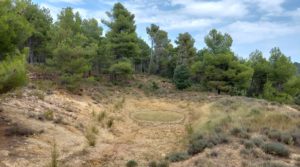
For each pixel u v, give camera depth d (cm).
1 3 1203
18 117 1432
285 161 987
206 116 2056
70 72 2598
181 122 2128
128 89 3666
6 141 1138
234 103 2406
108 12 4075
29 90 2061
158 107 2769
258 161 968
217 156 1058
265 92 3647
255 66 3988
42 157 1088
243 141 1183
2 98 1495
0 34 1156
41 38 3394
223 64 3634
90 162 1158
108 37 4044
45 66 2966
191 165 1022
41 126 1405
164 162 1098
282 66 3762
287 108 2270
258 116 1666
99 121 1875
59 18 2981
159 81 4622
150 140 1614
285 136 1217
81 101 2328
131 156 1289
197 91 3950
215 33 3881
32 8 3225
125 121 2088
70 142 1332
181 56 5081
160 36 5503
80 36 2662
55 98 2098
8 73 1102
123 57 3956
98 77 3956
